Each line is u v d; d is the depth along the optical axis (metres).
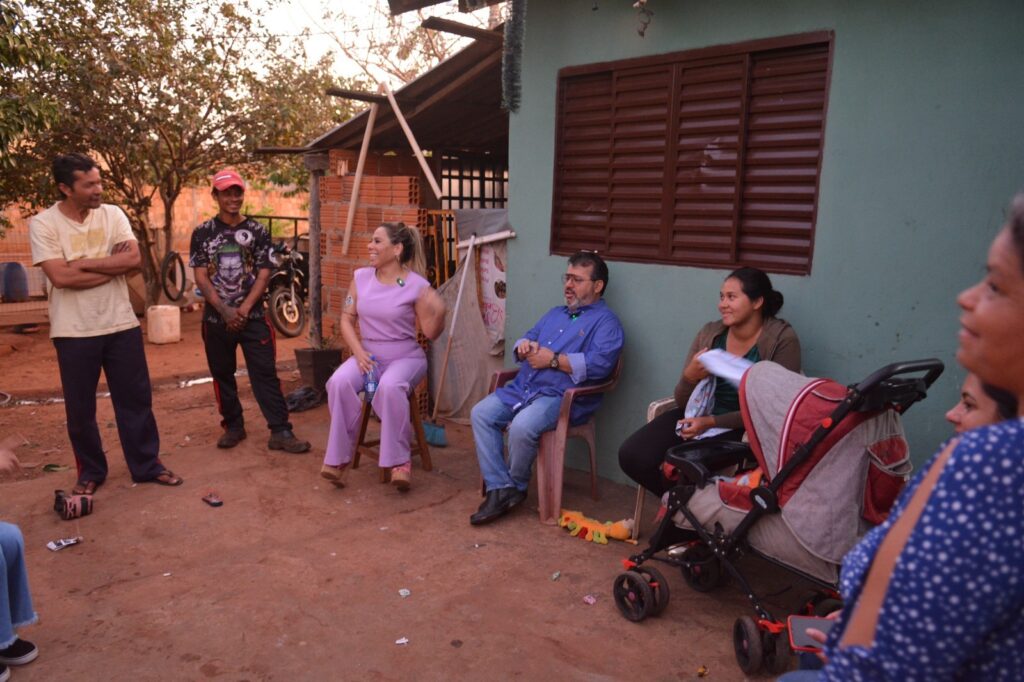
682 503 3.14
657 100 4.39
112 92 10.17
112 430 5.92
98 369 4.48
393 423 4.53
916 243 3.51
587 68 4.68
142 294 11.91
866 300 3.69
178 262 11.92
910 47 3.43
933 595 0.94
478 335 6.01
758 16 3.91
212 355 5.38
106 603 3.37
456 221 5.96
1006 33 3.18
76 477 4.92
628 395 4.72
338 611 3.32
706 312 4.29
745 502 2.94
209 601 3.39
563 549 3.94
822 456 2.76
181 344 9.95
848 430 2.73
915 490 1.05
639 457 3.66
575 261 4.40
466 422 6.15
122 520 4.24
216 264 5.21
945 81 3.35
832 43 3.66
